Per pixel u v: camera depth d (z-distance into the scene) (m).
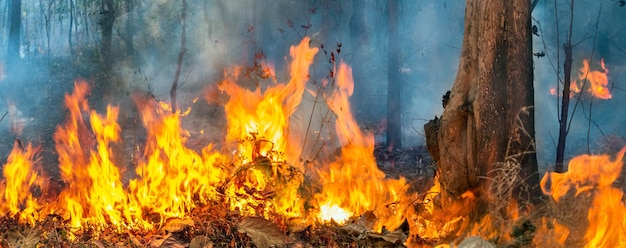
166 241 5.73
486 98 6.08
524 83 6.08
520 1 6.05
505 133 6.07
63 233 6.07
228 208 6.46
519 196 6.00
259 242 5.63
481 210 6.04
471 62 6.25
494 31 6.05
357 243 5.69
